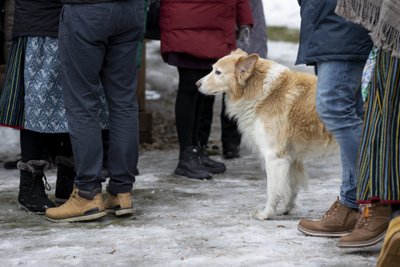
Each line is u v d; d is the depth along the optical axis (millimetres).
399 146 4164
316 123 6070
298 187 6309
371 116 4324
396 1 4020
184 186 7445
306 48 5090
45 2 5844
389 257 4047
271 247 5035
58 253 4961
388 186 4164
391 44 4051
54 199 6785
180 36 7648
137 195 6984
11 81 6055
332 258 4746
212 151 9508
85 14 5520
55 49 5879
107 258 4824
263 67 6258
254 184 7555
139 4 5812
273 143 6090
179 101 7910
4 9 8617
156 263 4691
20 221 5965
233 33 7844
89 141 5738
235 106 6336
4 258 4867
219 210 6324
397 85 4160
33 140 6188
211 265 4617
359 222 4793
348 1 4293
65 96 5723
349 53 4891
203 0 7586
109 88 5898
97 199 5875
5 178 7883
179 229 5602
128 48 5836
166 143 10391
